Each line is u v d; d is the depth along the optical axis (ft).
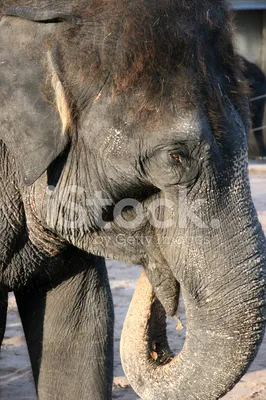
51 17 16.92
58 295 19.92
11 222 18.44
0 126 17.20
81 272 19.84
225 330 16.31
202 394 16.63
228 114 16.37
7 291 19.34
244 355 16.26
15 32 17.21
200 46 16.38
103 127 16.65
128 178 16.88
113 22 16.63
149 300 17.93
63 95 16.69
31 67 16.96
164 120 16.17
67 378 19.97
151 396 17.20
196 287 16.60
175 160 16.31
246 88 16.96
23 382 26.45
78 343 19.95
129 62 16.31
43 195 17.85
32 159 17.01
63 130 16.81
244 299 16.21
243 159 16.48
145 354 17.70
